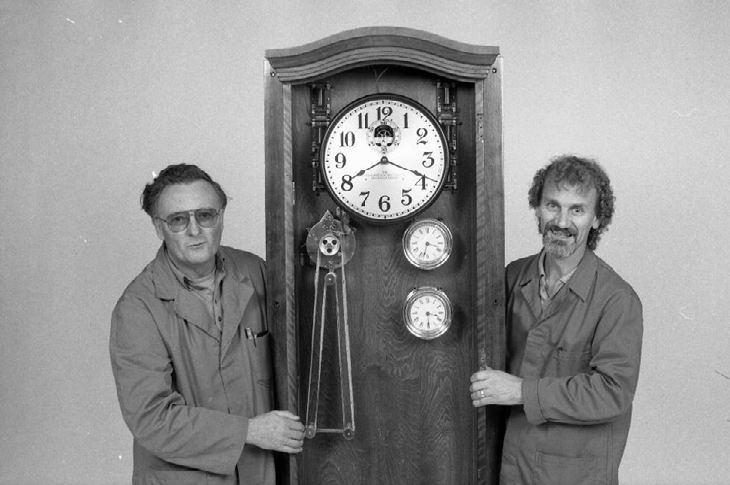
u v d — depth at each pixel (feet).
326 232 8.72
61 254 12.84
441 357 9.08
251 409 8.44
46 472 12.96
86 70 12.77
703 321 12.78
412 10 12.84
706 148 12.73
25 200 12.83
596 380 8.13
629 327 8.24
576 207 8.24
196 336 8.30
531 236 12.76
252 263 8.95
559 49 12.84
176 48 12.79
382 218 8.77
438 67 8.46
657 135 12.76
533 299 8.66
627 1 12.85
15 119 12.80
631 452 12.92
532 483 8.44
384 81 8.86
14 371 12.95
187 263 8.31
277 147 8.55
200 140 12.72
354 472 9.14
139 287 8.38
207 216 8.23
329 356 9.07
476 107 8.56
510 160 12.77
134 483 8.61
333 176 8.72
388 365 9.09
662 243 12.75
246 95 12.78
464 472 9.14
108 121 12.77
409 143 8.74
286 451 8.30
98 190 12.78
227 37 12.81
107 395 12.94
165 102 12.76
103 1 12.80
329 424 9.12
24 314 12.91
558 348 8.45
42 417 12.97
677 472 12.88
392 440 9.12
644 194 12.73
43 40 12.79
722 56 12.75
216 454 8.08
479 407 8.83
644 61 12.79
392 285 9.04
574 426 8.38
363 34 8.34
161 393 8.09
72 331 12.90
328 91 8.79
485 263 8.63
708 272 12.76
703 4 12.78
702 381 12.82
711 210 12.73
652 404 12.86
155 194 8.32
